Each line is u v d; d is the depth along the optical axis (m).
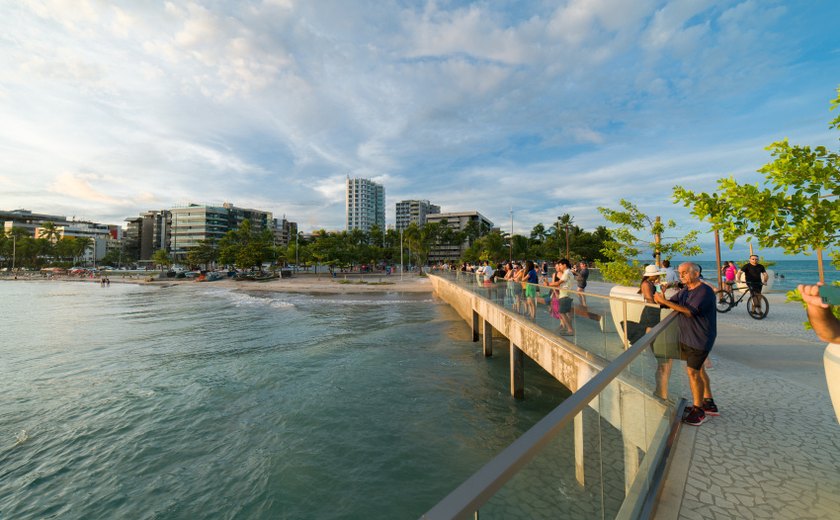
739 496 2.88
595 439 1.80
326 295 43.91
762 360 6.83
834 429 4.04
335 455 8.17
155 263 116.88
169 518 6.52
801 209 3.34
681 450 3.59
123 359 16.47
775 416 4.41
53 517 6.68
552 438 1.27
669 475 3.16
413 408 10.47
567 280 10.02
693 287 4.36
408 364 14.80
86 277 87.19
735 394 5.14
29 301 41.44
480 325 19.14
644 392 2.78
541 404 10.61
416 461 7.88
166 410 10.87
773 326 10.04
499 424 9.41
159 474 7.77
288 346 18.30
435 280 43.19
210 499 6.95
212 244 132.88
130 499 7.04
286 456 8.19
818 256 3.32
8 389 12.78
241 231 96.50
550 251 78.06
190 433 9.44
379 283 56.91
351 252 85.56
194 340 20.08
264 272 86.56
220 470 7.82
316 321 25.62
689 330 4.27
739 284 12.39
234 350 17.72
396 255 100.69
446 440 8.68
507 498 1.04
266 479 7.42
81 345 19.23
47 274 98.69
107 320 27.22
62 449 8.81
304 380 13.09
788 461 3.41
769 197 3.38
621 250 10.99
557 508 1.36
